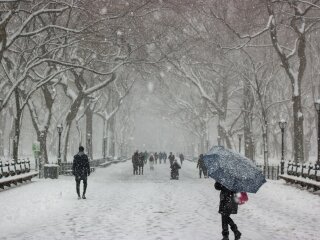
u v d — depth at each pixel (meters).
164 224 11.57
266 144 38.59
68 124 41.78
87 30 30.95
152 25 38.62
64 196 18.20
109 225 11.41
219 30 41.62
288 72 36.44
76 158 17.45
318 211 14.20
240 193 9.08
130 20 33.69
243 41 44.09
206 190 22.05
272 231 10.72
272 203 16.33
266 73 45.00
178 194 19.77
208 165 8.96
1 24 25.38
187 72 54.03
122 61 38.00
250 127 47.00
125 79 62.69
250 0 36.06
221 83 52.72
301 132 35.88
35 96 62.78
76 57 39.41
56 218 12.57
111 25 32.47
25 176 23.20
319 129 24.80
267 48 43.97
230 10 39.28
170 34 43.34
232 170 8.69
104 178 33.03
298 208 14.93
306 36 45.22
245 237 9.98
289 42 44.97
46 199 16.67
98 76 48.47
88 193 19.77
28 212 13.52
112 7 30.80
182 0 33.75
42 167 34.84
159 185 25.28
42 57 32.19
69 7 27.84
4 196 17.28
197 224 11.59
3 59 34.66
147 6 33.41
